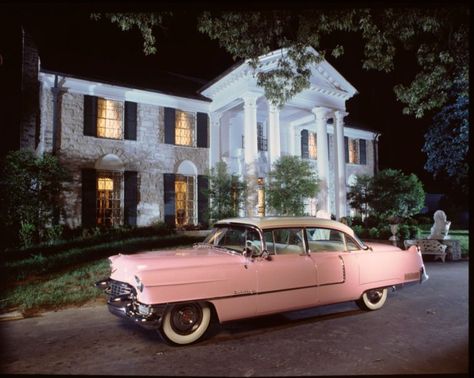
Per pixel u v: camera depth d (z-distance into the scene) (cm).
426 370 388
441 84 1018
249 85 1670
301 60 965
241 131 2094
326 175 1947
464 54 918
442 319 584
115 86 1639
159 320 446
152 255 527
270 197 1528
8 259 1039
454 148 2186
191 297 461
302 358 424
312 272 554
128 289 468
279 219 568
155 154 1767
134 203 1688
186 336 470
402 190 2181
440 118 2278
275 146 1773
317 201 1920
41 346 472
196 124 1914
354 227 1975
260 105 1955
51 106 1505
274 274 521
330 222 614
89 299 702
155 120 1781
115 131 1681
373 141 2688
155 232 1670
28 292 718
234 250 550
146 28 851
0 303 650
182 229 1769
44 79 1492
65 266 982
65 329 542
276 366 402
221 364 409
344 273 586
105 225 1633
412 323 562
